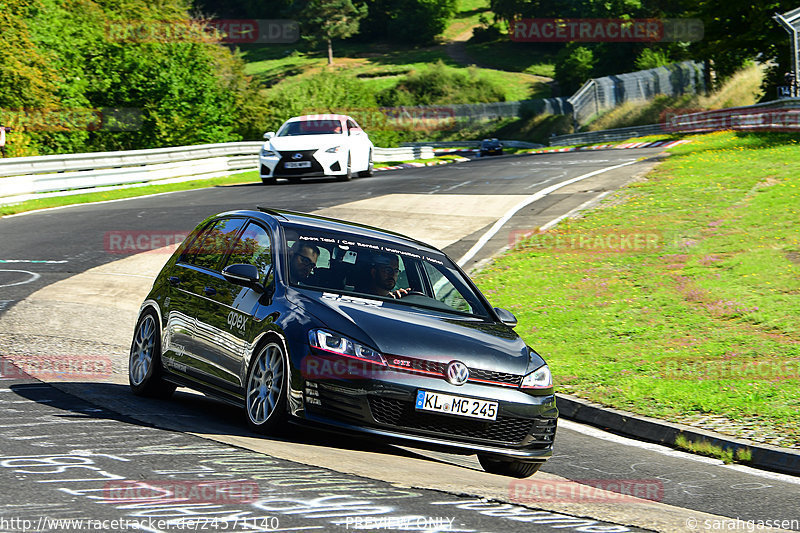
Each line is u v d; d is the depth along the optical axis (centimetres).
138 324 2952
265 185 10075
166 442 2094
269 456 2034
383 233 2886
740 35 18225
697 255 5594
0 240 6369
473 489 1973
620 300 4872
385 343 2208
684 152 10262
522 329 4506
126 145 17425
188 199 8769
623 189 7938
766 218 6262
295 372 2197
